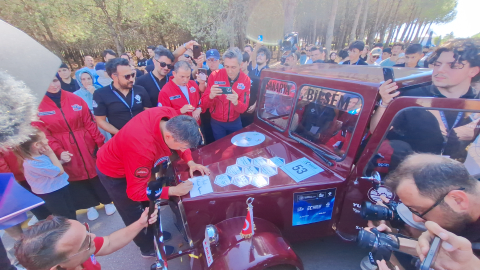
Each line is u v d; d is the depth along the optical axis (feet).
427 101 4.30
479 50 4.32
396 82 4.92
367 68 7.73
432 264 3.35
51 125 8.07
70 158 8.46
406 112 4.50
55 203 7.60
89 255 3.73
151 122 5.44
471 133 4.19
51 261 3.19
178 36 60.90
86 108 8.95
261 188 5.50
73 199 9.50
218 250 5.02
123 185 6.55
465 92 4.78
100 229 9.70
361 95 5.16
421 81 5.24
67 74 14.03
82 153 8.89
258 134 8.32
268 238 5.10
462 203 3.29
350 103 5.44
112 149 5.91
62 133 8.40
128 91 9.64
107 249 4.69
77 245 3.45
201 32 44.11
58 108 8.16
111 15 41.34
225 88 8.93
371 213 4.75
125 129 5.50
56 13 33.91
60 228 3.35
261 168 6.26
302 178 5.75
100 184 9.67
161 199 5.46
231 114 10.36
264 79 8.75
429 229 3.47
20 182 7.34
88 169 9.12
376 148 4.99
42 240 3.13
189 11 43.45
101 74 14.74
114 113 9.46
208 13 44.11
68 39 39.01
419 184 3.49
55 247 3.18
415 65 14.71
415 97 4.35
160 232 5.18
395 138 4.78
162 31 55.93
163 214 10.25
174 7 43.65
